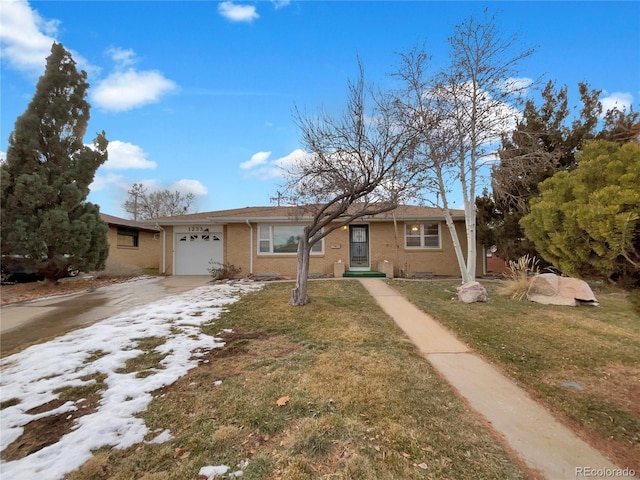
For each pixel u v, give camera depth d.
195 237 15.01
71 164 11.30
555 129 10.52
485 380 3.62
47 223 10.23
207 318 6.34
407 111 8.70
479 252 13.41
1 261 10.45
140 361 4.21
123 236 17.84
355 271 13.70
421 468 2.20
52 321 6.42
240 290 9.76
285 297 8.41
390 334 5.32
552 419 2.84
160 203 38.56
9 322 6.38
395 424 2.72
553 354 4.38
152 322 6.04
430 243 13.77
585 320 6.10
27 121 10.65
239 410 2.98
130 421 2.83
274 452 2.39
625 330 5.45
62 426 2.80
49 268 10.92
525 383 3.54
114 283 12.05
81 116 11.70
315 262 13.88
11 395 3.33
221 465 2.27
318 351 4.51
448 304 7.61
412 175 7.78
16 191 10.06
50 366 4.03
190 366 4.04
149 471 2.23
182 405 3.09
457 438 2.54
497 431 2.66
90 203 11.77
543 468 2.23
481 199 12.07
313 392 3.29
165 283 12.04
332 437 2.54
